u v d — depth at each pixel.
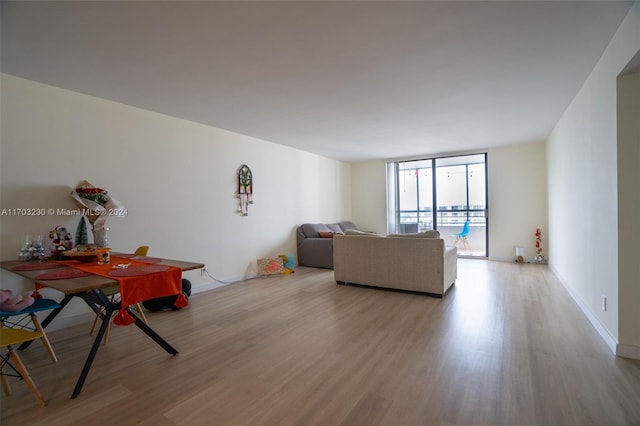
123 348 2.60
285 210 5.98
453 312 3.34
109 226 3.44
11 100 2.79
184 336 2.83
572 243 3.83
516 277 4.93
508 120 4.43
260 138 5.35
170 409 1.79
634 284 2.26
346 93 3.31
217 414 1.74
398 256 4.11
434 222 7.41
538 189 6.09
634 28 1.93
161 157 3.94
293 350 2.52
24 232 2.86
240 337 2.79
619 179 2.27
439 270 3.86
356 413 1.73
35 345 2.69
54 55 2.44
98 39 2.21
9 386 2.05
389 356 2.38
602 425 1.59
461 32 2.19
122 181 3.55
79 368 2.28
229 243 4.81
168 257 3.99
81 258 2.64
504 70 2.81
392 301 3.78
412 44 2.35
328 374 2.14
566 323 2.98
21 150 2.84
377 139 5.51
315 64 2.65
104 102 3.41
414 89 3.22
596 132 2.78
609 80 2.41
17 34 2.13
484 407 1.75
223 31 2.14
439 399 1.83
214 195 4.59
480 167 8.02
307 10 1.91
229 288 4.52
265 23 2.05
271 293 4.23
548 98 3.55
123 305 1.96
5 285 2.75
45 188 2.98
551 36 2.26
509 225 6.37
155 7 1.86
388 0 1.83
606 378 2.01
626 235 2.26
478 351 2.43
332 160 7.53
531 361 2.26
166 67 2.67
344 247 4.57
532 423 1.61
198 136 4.38
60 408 1.82
